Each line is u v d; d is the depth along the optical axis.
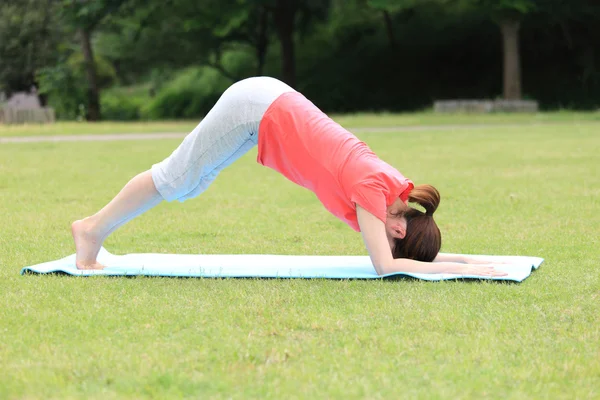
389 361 3.46
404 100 42.47
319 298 4.55
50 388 3.15
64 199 9.30
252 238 6.91
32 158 14.85
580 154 14.61
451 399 3.05
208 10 36.53
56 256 6.00
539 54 41.16
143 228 7.41
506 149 16.06
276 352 3.55
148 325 4.01
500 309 4.34
